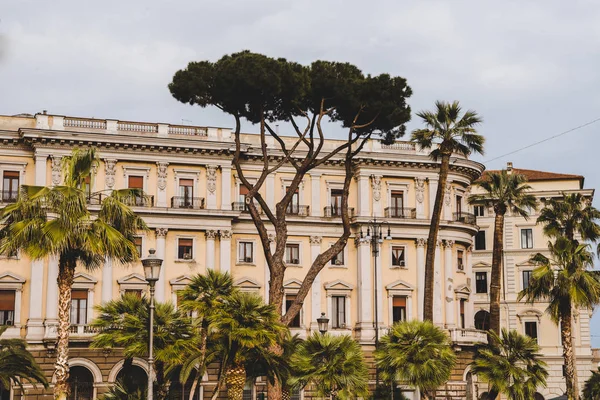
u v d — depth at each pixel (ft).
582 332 274.98
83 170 120.57
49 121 215.92
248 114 150.82
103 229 115.14
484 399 252.01
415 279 242.37
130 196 124.67
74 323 211.61
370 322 236.02
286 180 239.09
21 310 208.44
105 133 218.79
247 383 127.24
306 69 149.59
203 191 226.58
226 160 228.84
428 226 244.22
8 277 207.72
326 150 241.96
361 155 239.09
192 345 124.88
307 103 153.79
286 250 237.66
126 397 125.08
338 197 244.01
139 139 219.41
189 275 221.05
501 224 197.77
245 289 229.86
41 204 113.39
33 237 111.24
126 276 216.95
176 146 223.10
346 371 120.47
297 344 129.90
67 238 111.96
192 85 146.82
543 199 208.44
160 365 130.72
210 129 230.48
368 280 238.07
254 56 145.18
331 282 238.07
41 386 202.08
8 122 216.74
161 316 127.13
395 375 133.08
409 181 246.47
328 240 241.55
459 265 251.80
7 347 155.12
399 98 155.02
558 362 274.16
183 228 222.07
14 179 213.25
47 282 209.36
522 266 280.92
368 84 151.23
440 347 132.46
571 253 164.45
